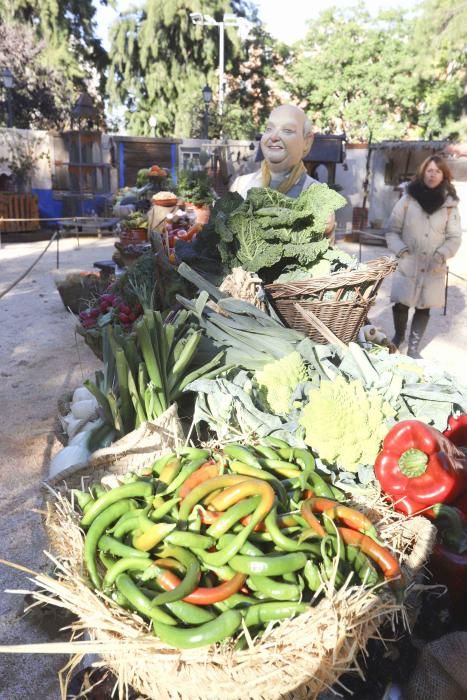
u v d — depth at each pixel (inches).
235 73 1251.2
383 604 54.7
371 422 75.5
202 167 645.3
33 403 197.9
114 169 704.4
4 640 97.0
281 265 119.3
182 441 87.2
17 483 146.5
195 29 1107.3
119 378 91.5
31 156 674.2
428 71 1131.9
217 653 49.7
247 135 924.0
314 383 89.0
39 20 1066.1
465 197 593.0
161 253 132.7
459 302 343.6
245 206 117.0
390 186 651.5
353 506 70.2
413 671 63.4
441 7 1059.9
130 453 79.7
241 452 69.6
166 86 1151.6
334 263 120.5
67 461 91.9
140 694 65.4
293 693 50.4
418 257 215.2
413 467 70.7
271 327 101.7
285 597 53.4
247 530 57.2
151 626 53.2
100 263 297.7
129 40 1138.0
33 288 366.3
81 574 58.2
